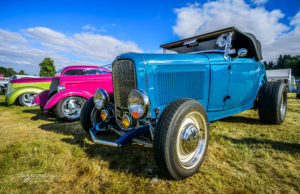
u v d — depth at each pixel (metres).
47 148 2.37
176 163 1.50
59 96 3.96
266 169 1.73
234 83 2.79
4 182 1.61
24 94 6.73
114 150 2.29
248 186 1.48
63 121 4.08
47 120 4.27
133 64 1.89
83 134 3.03
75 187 1.55
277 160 1.90
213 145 2.33
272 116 3.12
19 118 4.52
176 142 1.51
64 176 1.71
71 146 2.47
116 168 1.85
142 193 1.44
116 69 2.20
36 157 2.05
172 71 2.11
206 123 1.81
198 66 2.32
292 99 7.46
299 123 3.37
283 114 3.35
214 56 2.55
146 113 1.71
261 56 3.33
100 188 1.53
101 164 1.93
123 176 1.69
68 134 3.05
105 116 2.28
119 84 2.17
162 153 1.44
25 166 1.90
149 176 1.69
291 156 1.97
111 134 2.74
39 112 5.44
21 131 3.27
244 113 4.29
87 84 4.97
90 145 2.48
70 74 5.12
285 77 14.27
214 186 1.50
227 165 1.84
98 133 2.65
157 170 1.80
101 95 2.31
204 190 1.46
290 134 2.68
